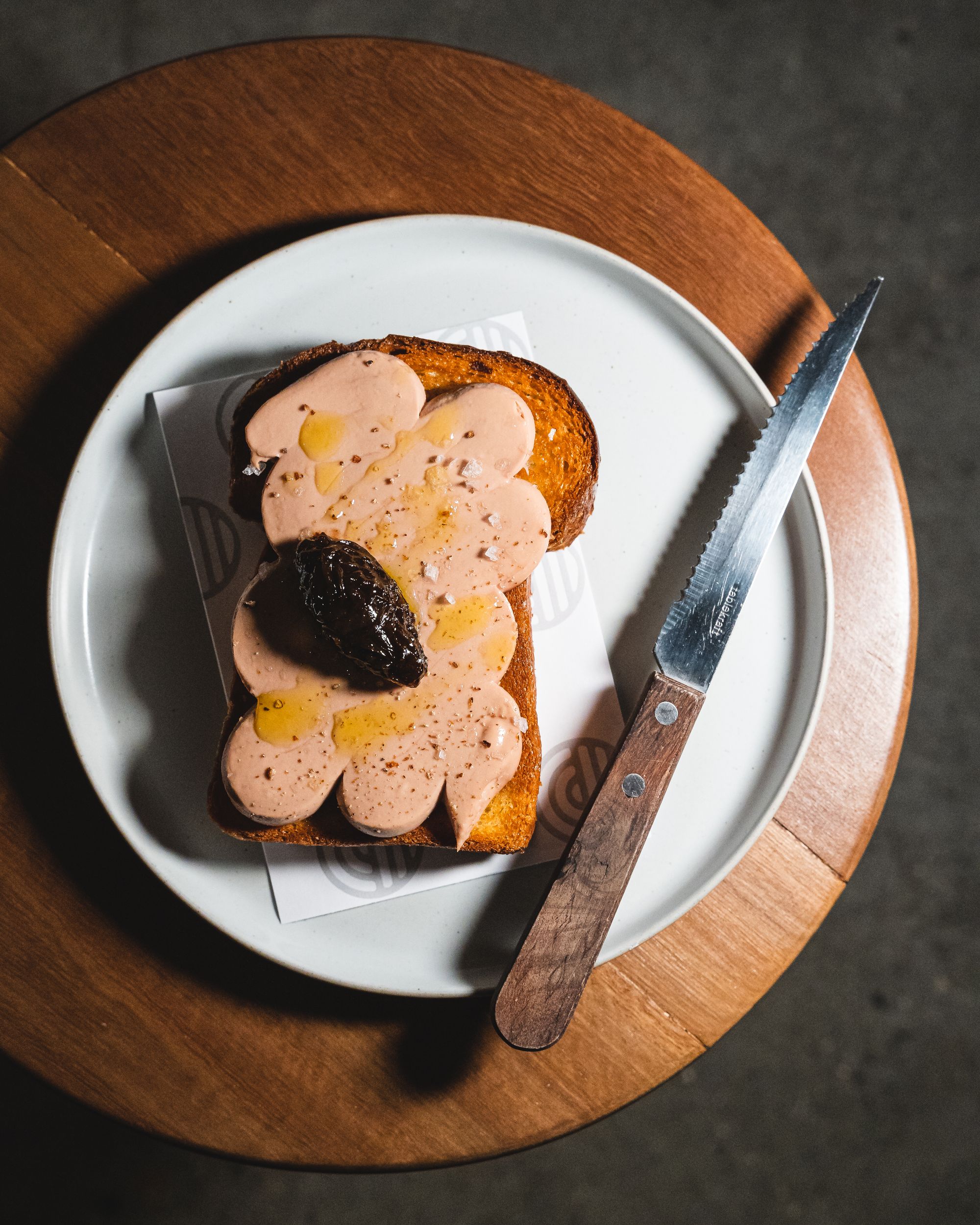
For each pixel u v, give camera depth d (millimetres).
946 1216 572
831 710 401
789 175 593
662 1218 559
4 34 562
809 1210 568
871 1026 581
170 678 375
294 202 391
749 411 393
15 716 381
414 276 386
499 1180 553
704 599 378
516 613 373
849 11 596
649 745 372
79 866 380
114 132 389
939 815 591
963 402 598
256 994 381
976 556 595
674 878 383
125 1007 377
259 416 353
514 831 368
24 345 385
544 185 399
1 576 382
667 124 591
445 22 583
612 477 392
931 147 598
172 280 388
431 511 354
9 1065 523
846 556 404
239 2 572
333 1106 379
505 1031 362
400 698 351
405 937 373
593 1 588
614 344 392
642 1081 385
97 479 373
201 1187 536
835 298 595
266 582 352
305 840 364
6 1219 521
